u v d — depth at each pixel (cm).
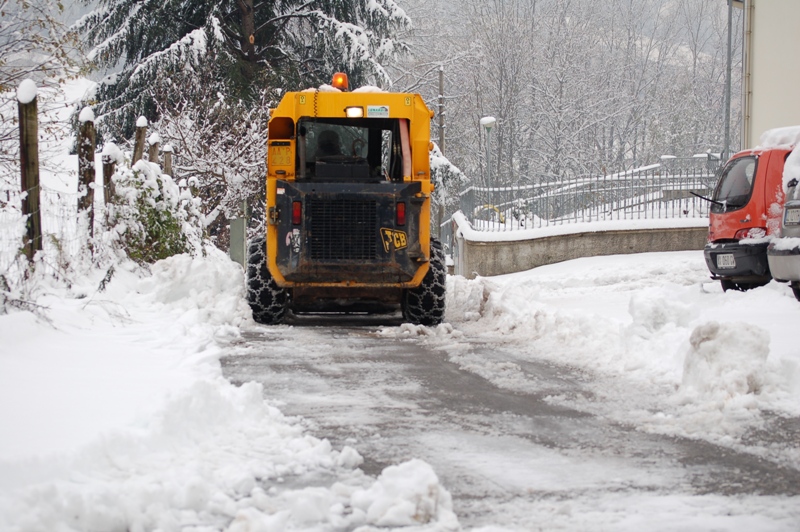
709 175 2219
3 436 432
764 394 577
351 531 349
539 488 406
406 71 4391
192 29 2964
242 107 2417
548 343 859
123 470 400
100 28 2894
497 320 1030
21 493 335
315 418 544
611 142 5181
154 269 1116
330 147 1098
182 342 798
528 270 2114
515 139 4866
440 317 1065
